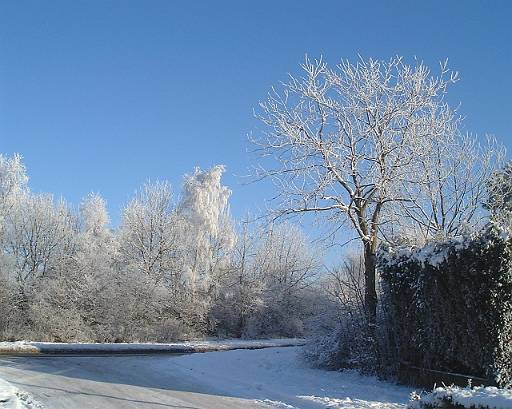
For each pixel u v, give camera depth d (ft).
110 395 42.78
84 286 122.52
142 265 143.23
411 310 51.26
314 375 57.93
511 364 41.39
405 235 71.97
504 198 68.08
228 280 160.45
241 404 40.68
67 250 139.33
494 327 41.60
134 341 121.39
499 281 41.55
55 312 115.44
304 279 166.09
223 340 142.72
